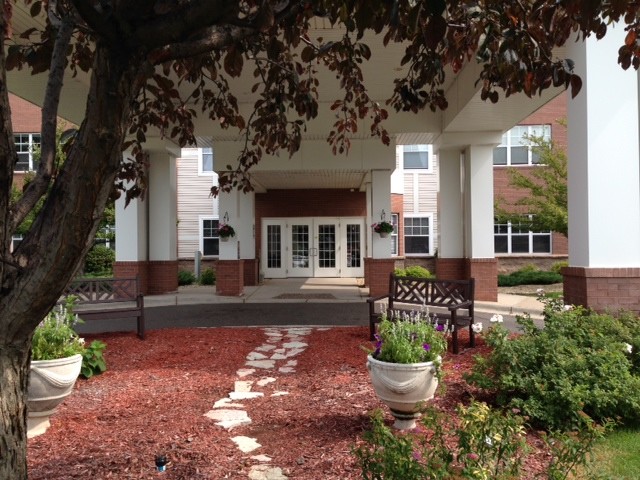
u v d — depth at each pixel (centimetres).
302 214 2127
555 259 2184
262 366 620
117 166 184
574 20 292
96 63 175
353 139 1362
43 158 199
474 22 364
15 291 178
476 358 451
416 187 2258
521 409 400
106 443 369
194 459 338
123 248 1378
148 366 618
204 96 462
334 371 582
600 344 443
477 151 1309
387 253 1391
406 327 399
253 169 1371
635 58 318
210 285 1938
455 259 1405
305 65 957
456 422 386
